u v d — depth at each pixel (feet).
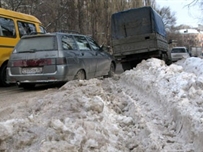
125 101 16.48
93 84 20.51
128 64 44.47
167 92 14.88
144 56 41.11
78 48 25.43
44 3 83.56
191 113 11.01
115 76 28.76
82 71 25.07
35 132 9.21
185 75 17.11
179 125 11.35
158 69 22.06
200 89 13.94
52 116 11.56
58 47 22.75
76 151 8.54
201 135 9.29
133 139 10.62
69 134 9.16
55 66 22.30
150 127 11.43
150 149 9.50
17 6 71.00
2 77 28.68
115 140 10.37
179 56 74.08
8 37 29.55
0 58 28.40
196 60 28.30
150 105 15.26
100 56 28.99
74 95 14.85
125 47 40.40
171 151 9.36
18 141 8.72
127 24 41.27
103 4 96.22
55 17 85.92
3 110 15.06
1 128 9.08
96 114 12.19
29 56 23.15
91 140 9.32
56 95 15.62
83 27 92.53
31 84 26.20
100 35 96.22
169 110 13.06
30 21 34.24
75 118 11.10
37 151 8.19
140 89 19.19
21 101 17.75
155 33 38.99
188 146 9.66
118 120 12.78
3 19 29.37
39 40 23.73
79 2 90.48
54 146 8.38
